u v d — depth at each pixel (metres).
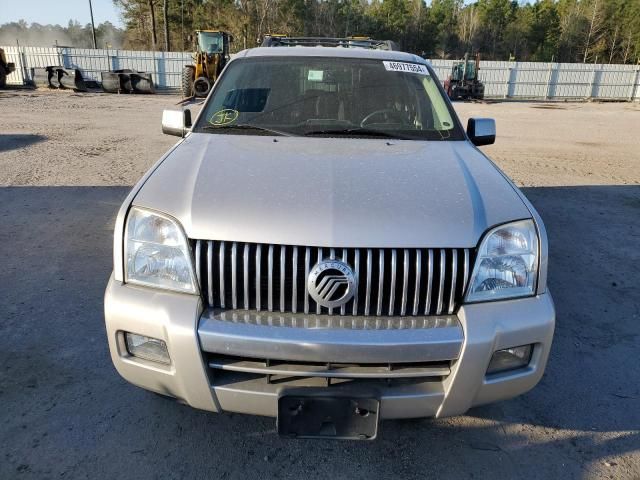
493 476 2.34
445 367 2.08
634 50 70.06
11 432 2.48
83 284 4.00
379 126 3.21
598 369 3.18
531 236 2.25
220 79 3.55
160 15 56.25
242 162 2.56
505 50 76.00
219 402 2.09
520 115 20.72
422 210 2.18
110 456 2.37
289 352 1.95
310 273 2.03
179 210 2.19
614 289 4.31
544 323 2.13
